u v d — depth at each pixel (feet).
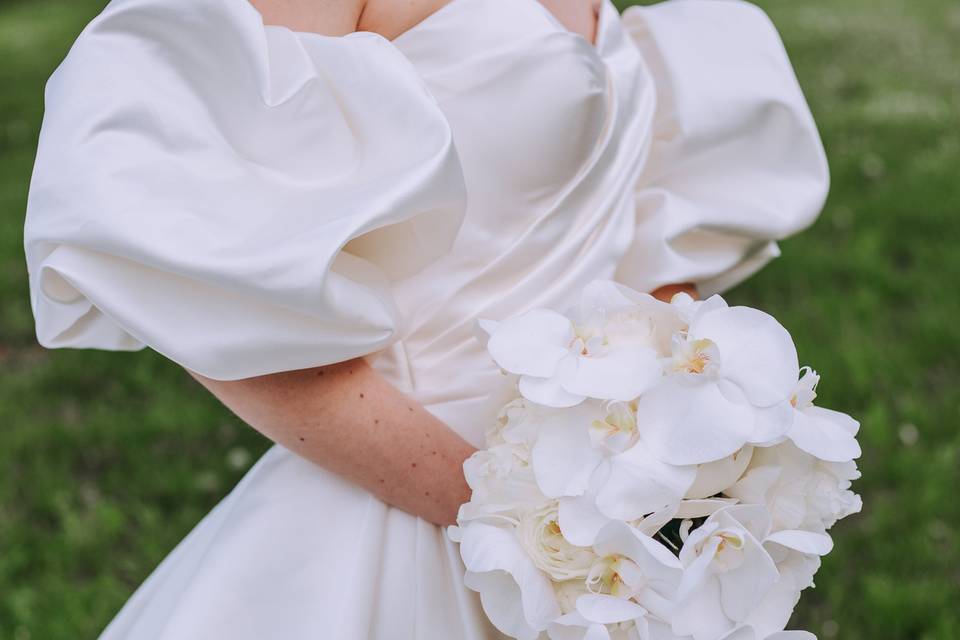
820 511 3.98
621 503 3.68
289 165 4.13
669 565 3.59
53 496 11.26
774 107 5.52
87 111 4.01
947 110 21.67
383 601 4.46
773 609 3.92
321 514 4.55
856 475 4.04
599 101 4.74
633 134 5.15
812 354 12.69
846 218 16.62
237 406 4.29
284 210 4.01
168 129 4.04
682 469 3.71
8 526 10.77
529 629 3.93
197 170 4.01
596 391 3.73
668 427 3.73
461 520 4.07
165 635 4.35
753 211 5.46
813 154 5.55
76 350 14.01
